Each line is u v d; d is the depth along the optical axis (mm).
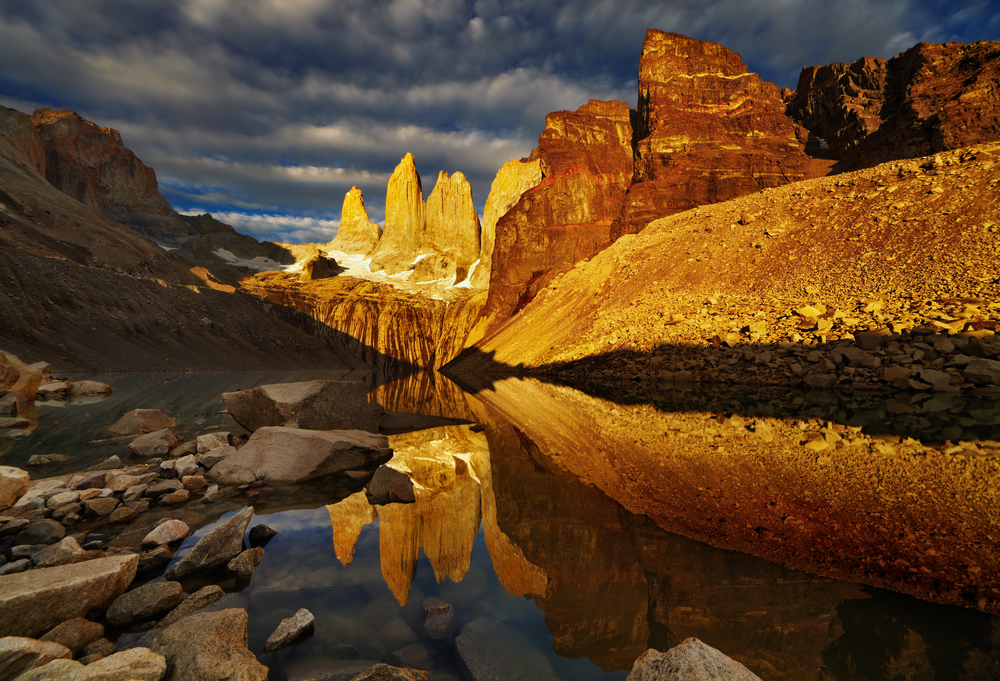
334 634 3344
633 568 4191
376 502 6723
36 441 10719
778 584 3770
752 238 36688
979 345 16469
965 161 31031
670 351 27828
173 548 5195
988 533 4645
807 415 12445
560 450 9836
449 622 3410
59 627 3357
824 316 23734
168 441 9875
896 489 6137
